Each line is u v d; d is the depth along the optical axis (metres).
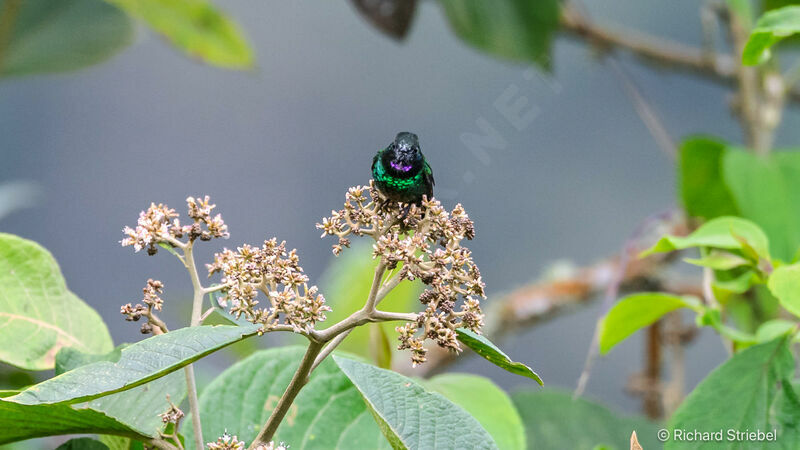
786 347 1.77
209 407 1.76
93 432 1.66
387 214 1.69
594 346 1.86
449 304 1.66
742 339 1.83
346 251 2.09
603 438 2.01
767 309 2.06
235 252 1.68
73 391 1.60
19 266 1.77
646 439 2.02
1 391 1.66
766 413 1.75
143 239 1.67
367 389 1.65
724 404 1.76
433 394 1.65
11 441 1.66
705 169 2.06
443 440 1.64
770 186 1.99
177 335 1.62
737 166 1.99
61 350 1.71
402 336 1.65
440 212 1.68
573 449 2.01
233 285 1.64
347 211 1.68
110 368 1.61
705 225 1.85
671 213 2.00
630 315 1.85
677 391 2.17
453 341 1.64
